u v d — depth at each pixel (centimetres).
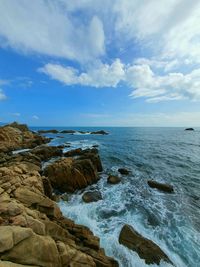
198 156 3253
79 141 5522
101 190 1567
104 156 3067
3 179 1123
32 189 1066
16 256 511
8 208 739
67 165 1697
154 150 3878
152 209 1263
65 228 850
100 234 959
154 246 864
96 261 672
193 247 898
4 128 3838
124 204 1318
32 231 593
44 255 562
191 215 1205
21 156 2248
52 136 7456
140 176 2008
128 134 9481
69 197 1418
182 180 1920
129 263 781
